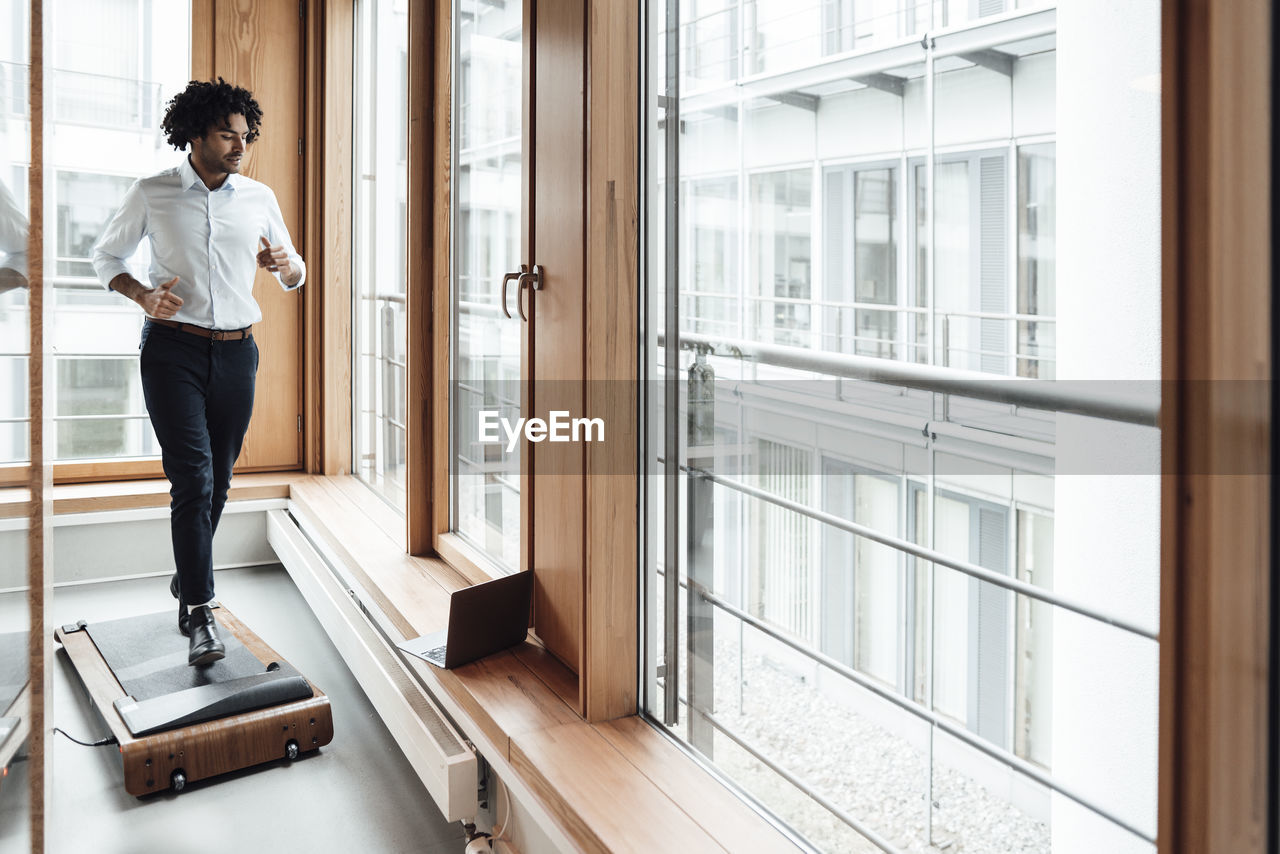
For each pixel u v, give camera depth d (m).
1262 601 0.74
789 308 1.46
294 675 2.46
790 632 1.51
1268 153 0.73
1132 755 1.02
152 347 2.59
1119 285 1.01
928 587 1.25
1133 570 1.01
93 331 3.85
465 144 2.72
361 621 2.67
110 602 3.39
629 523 1.84
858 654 1.37
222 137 2.53
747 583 1.61
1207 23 0.71
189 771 2.17
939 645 1.23
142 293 2.49
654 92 1.80
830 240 1.37
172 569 3.78
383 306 3.60
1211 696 0.74
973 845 1.20
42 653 1.35
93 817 2.04
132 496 3.68
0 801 1.26
